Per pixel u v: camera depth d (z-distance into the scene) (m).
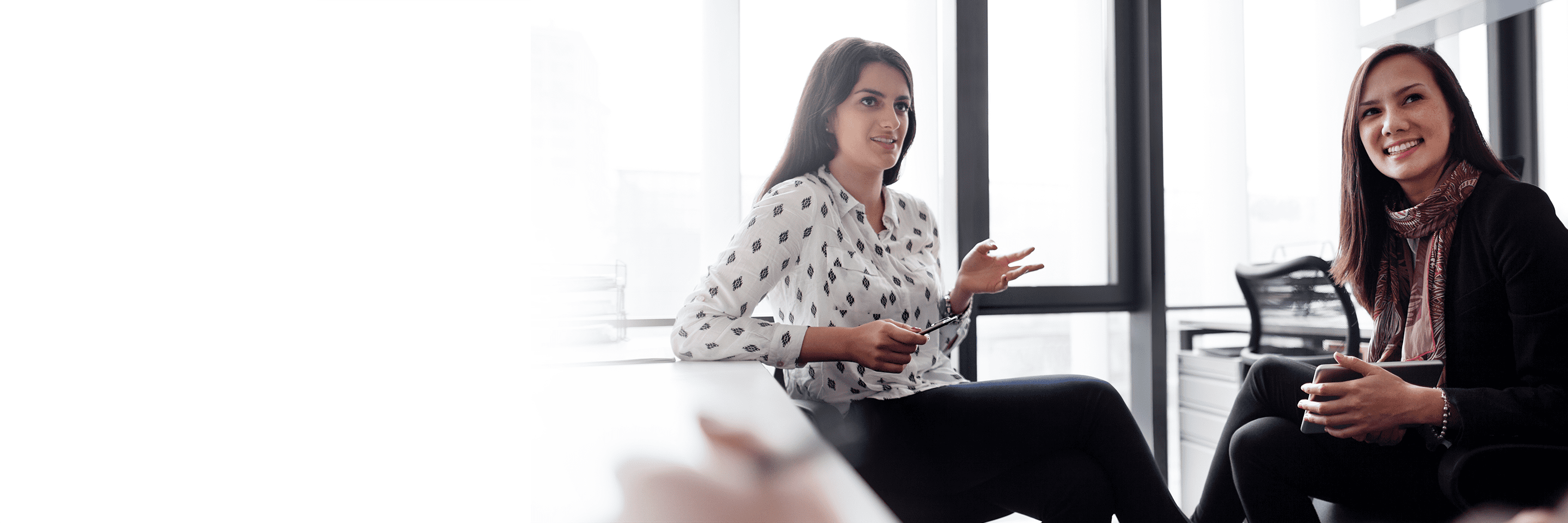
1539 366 1.06
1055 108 2.35
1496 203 1.15
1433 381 1.12
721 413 0.60
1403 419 1.04
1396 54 1.31
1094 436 1.05
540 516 0.38
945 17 2.20
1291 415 1.23
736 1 1.86
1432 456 1.11
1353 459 1.15
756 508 0.38
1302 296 2.26
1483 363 1.17
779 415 0.59
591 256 1.73
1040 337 2.57
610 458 0.47
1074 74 2.38
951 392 1.15
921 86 2.12
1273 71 2.86
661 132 1.79
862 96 1.30
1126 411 1.06
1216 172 2.78
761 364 0.98
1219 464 1.32
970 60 2.17
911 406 1.16
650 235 1.78
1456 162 1.25
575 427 0.55
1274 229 2.87
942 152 2.21
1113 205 2.41
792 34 1.94
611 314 1.71
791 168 1.36
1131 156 2.42
